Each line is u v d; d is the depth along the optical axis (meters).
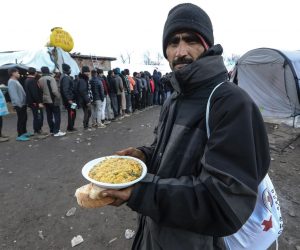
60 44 14.40
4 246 2.84
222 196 0.83
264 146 0.94
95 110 8.57
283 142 6.38
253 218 1.23
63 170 4.93
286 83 7.92
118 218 3.31
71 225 3.18
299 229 3.01
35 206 3.64
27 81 7.16
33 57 13.02
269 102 8.78
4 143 6.91
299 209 3.45
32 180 4.52
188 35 1.07
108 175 1.03
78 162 5.36
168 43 1.15
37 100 7.30
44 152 6.05
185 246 1.07
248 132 0.86
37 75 7.87
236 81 9.38
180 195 0.87
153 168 1.21
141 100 12.91
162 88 14.57
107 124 9.21
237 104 0.89
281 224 1.31
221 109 0.92
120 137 7.35
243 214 0.84
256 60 8.43
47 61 13.30
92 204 0.98
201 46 1.08
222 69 1.06
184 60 1.10
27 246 2.84
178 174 1.02
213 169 0.85
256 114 0.93
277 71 8.06
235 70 9.21
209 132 0.95
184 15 1.05
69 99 7.64
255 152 0.87
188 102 1.08
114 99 9.84
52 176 4.66
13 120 10.93
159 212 0.91
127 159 1.24
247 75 9.00
